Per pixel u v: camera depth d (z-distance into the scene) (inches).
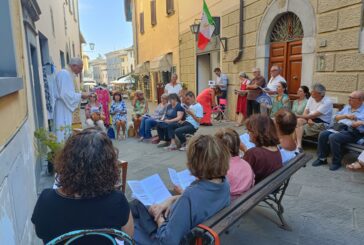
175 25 575.5
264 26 310.5
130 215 58.9
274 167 106.3
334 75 227.5
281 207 121.3
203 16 386.3
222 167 74.4
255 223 124.6
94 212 53.6
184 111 256.4
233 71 382.0
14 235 79.9
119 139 307.3
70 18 616.4
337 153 183.5
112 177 56.0
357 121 181.2
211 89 369.4
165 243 71.6
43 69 287.7
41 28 259.4
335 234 116.3
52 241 48.4
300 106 234.4
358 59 207.0
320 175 175.9
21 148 105.8
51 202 53.8
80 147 54.5
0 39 107.8
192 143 76.9
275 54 307.7
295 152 133.6
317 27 239.9
